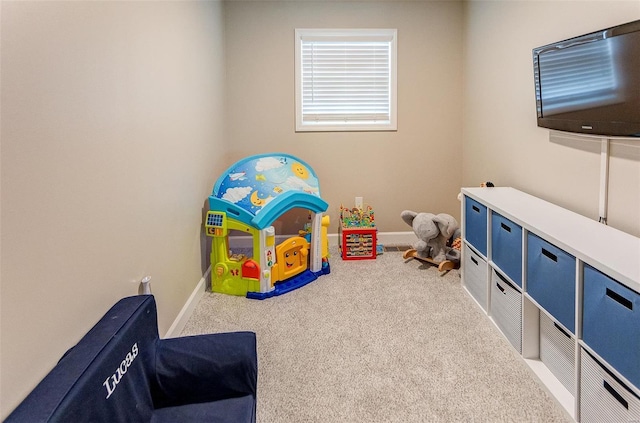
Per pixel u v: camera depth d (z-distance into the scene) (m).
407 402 2.11
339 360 2.46
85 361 1.34
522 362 2.38
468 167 4.22
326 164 4.36
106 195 1.81
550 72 2.59
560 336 2.14
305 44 4.23
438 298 3.24
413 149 4.36
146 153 2.27
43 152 1.38
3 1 1.21
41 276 1.35
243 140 4.30
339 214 4.44
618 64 2.05
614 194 2.27
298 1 4.13
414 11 4.18
